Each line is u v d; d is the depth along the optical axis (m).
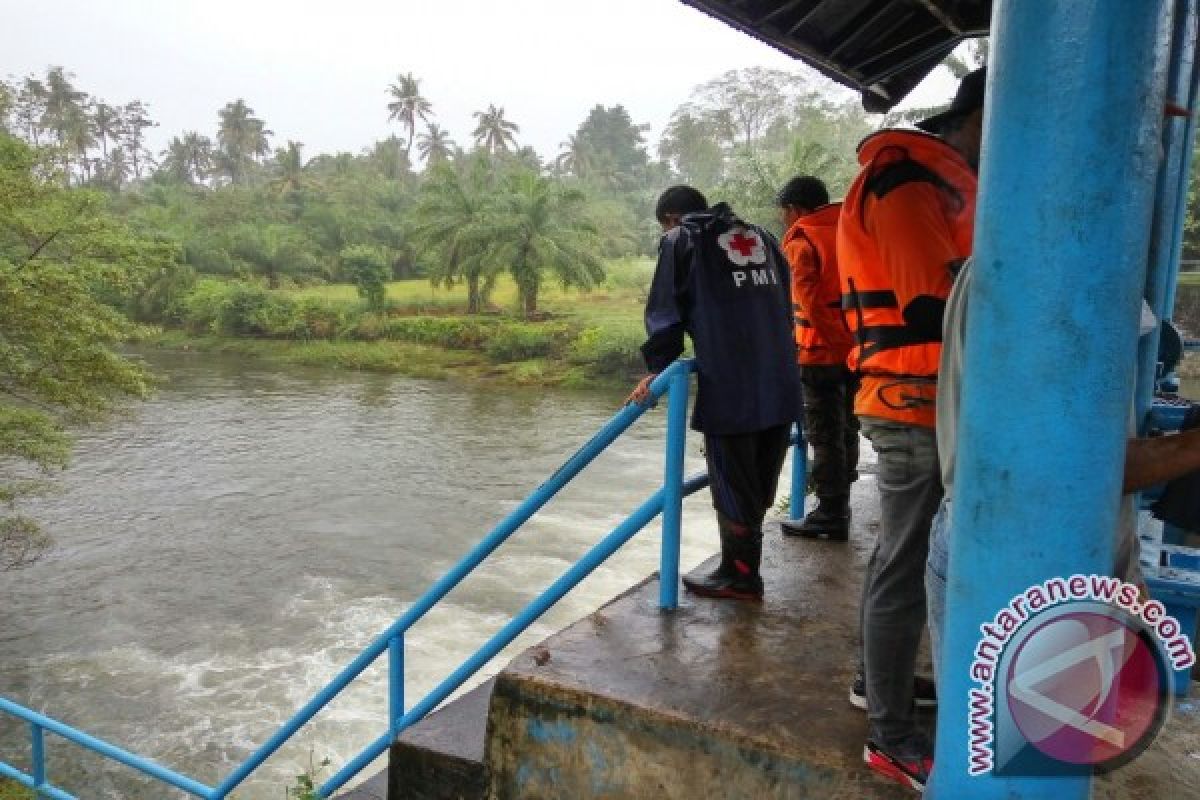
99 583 15.89
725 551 3.00
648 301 2.81
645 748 2.27
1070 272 1.18
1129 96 1.15
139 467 23.36
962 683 1.35
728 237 2.85
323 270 61.38
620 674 2.44
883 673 1.98
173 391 34.31
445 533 18.45
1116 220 1.17
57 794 4.02
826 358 3.58
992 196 1.25
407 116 98.50
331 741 11.09
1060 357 1.20
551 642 2.66
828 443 3.63
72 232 16.58
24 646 13.62
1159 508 1.95
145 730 11.42
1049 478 1.23
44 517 19.31
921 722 2.20
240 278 55.69
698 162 85.81
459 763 2.55
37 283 15.40
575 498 20.73
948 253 1.91
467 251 45.84
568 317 44.03
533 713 2.42
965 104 2.05
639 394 2.74
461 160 99.00
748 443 2.88
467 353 41.00
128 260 17.08
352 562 16.88
